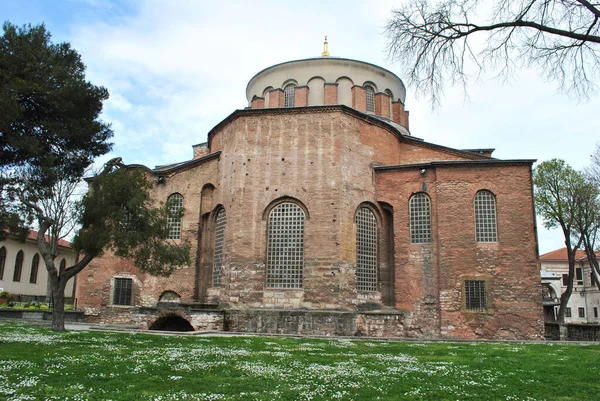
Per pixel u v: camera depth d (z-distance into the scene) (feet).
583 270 238.68
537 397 33.14
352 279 93.66
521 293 94.12
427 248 100.01
